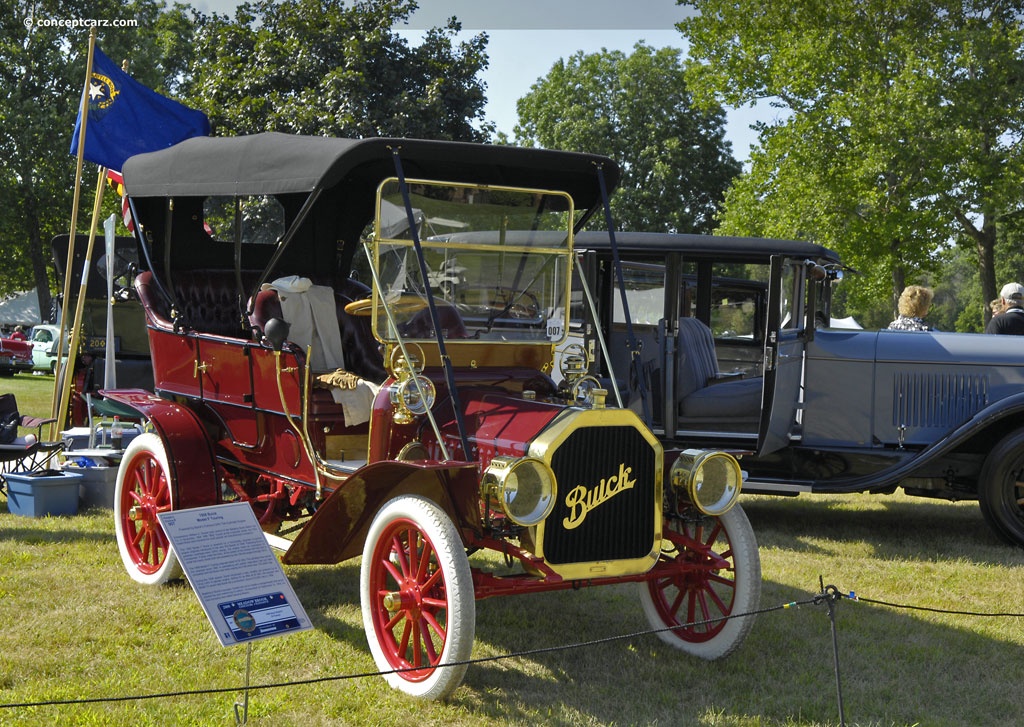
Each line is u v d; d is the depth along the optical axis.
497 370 4.36
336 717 3.41
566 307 4.60
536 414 3.78
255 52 16.66
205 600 3.15
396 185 4.12
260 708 3.44
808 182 20.11
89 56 7.93
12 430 7.11
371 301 4.11
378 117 16.23
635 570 3.78
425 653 3.85
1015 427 6.43
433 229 4.25
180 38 30.16
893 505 7.96
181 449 4.81
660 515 3.84
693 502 3.81
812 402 6.86
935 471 6.57
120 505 5.24
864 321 42.94
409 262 4.16
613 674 3.93
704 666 4.03
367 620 3.84
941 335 6.91
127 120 8.27
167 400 5.22
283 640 4.18
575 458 3.62
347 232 6.02
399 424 3.99
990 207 18.95
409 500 3.62
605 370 6.91
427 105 16.47
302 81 16.41
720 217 24.28
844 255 19.77
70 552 5.59
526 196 4.46
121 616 4.42
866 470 6.63
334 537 3.98
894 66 20.50
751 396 6.61
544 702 3.59
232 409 5.00
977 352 6.71
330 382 4.39
